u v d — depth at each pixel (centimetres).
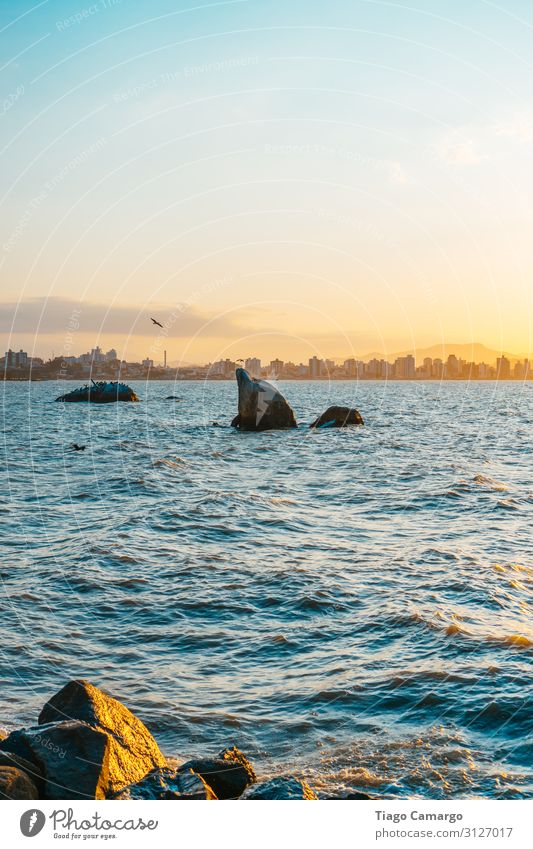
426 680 1248
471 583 1728
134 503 2744
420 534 2256
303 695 1213
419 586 1727
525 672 1271
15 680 1266
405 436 5309
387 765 1028
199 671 1309
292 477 3366
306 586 1720
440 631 1441
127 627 1496
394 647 1390
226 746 1080
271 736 1104
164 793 920
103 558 1953
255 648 1400
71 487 3112
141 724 1061
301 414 7694
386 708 1173
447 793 964
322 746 1078
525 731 1098
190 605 1612
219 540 2188
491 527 2341
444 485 3056
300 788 944
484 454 4200
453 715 1146
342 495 2898
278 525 2375
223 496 2811
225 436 5344
